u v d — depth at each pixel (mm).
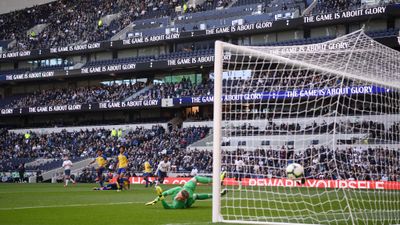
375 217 11898
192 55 45938
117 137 45281
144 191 23531
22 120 55312
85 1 58469
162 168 28469
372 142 24406
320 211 13031
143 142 43312
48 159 44938
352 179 24672
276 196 18828
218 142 10180
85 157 43344
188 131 42625
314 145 27797
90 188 27391
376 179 23281
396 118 18797
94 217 11016
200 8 49438
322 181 25500
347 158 25594
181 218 10680
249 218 11000
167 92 45344
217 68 10391
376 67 13195
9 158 47531
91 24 54656
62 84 54719
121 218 10758
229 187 20109
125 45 48156
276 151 23953
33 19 60156
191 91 44125
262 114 26828
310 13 42125
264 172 21297
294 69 13297
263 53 11359
